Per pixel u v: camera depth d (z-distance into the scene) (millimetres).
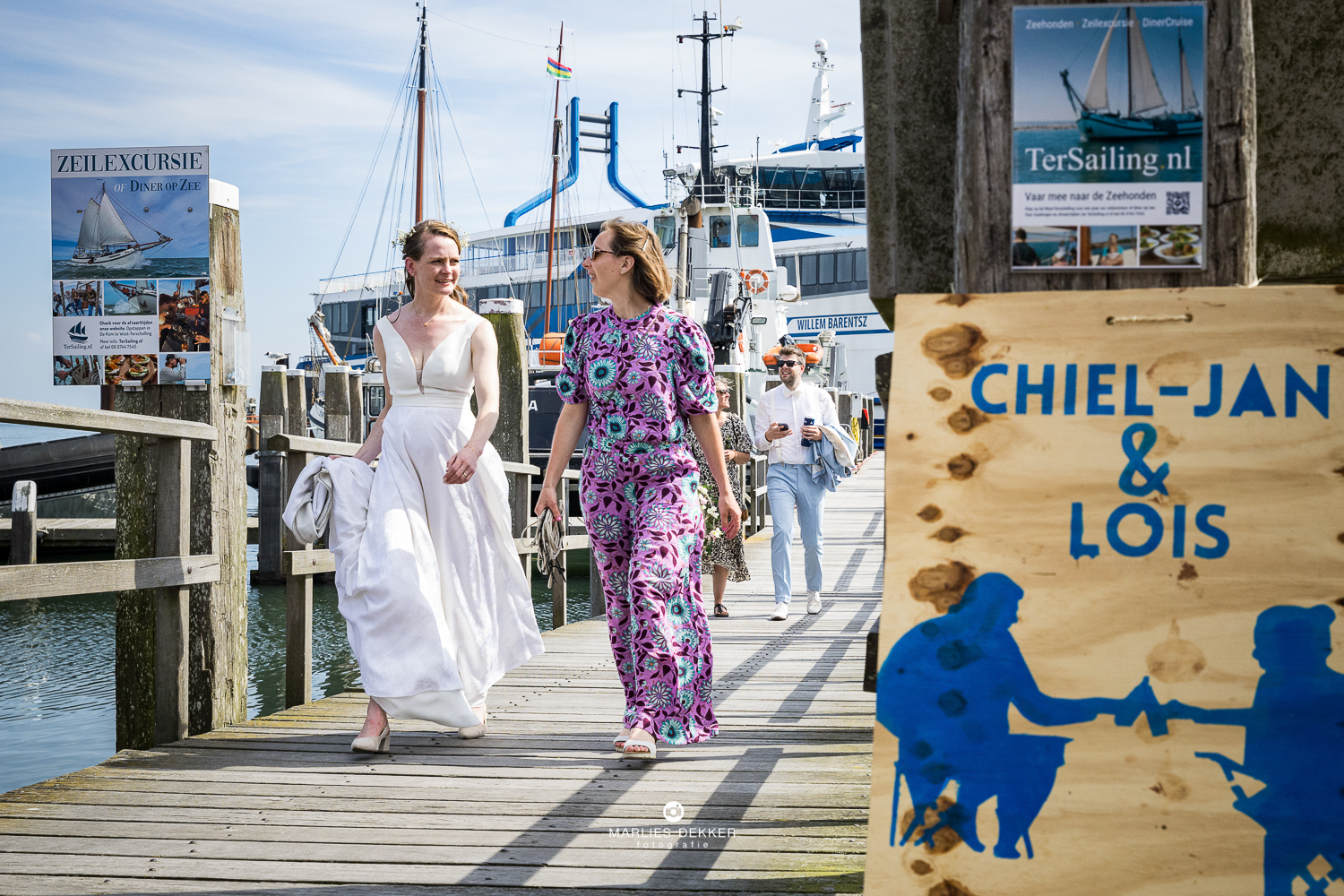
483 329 3725
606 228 3576
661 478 3533
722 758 3590
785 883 2449
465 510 3713
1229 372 1689
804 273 30078
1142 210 1721
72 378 4156
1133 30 1717
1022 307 1734
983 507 1706
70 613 12094
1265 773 1596
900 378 1746
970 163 1751
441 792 3186
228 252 4285
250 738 3920
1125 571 1666
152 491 4059
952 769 1639
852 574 9750
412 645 3484
